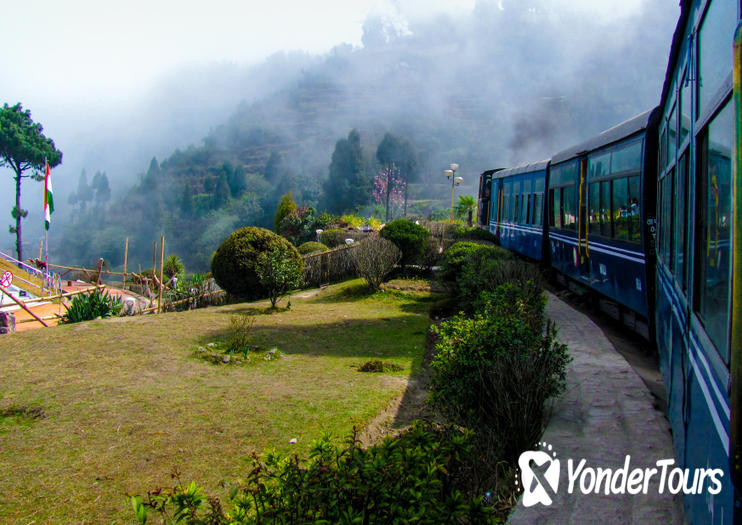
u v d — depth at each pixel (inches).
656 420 232.7
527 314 311.9
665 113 259.8
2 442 237.3
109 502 185.6
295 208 1512.1
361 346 410.9
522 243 810.8
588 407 249.8
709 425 105.5
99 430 247.4
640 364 350.3
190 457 218.7
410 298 626.5
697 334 129.2
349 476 125.3
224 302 683.4
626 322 421.7
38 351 387.5
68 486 197.0
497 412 214.8
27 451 227.3
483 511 119.9
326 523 113.3
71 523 173.2
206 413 265.1
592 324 422.9
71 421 258.7
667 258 240.4
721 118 104.9
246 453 221.1
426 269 756.0
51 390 303.6
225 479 199.8
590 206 485.4
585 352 345.1
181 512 144.6
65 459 219.3
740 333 74.0
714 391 101.0
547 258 694.5
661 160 284.4
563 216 596.7
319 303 629.6
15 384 316.2
